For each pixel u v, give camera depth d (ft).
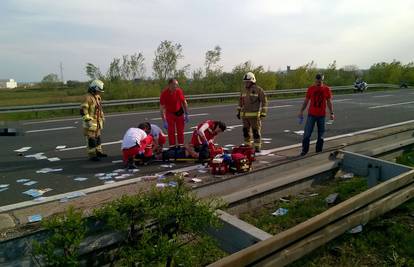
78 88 101.76
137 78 85.71
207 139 24.47
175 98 26.73
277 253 9.33
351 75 143.95
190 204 11.04
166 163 24.08
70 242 9.04
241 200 15.70
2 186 19.29
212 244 11.80
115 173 21.80
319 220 10.35
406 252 12.73
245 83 25.81
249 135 26.84
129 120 46.65
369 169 18.58
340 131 36.76
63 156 26.71
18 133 36.52
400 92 104.99
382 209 13.28
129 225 10.61
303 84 118.73
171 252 10.00
